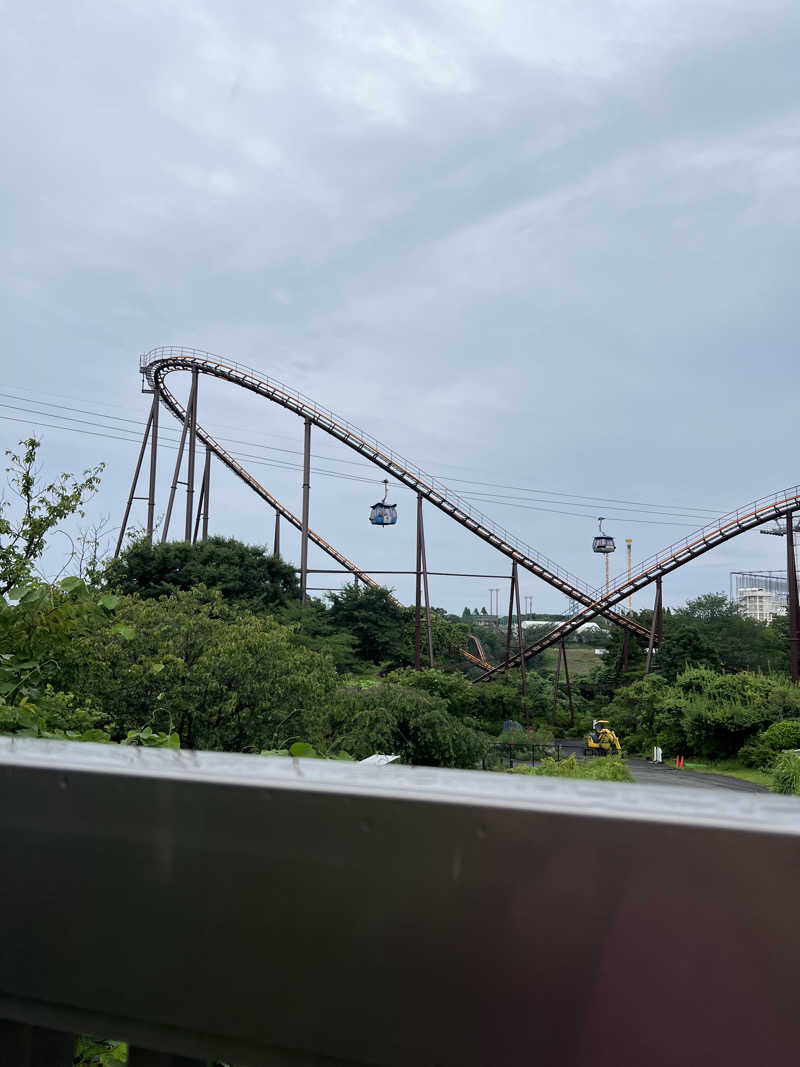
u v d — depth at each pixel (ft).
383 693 118.11
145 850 2.21
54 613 12.60
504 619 468.34
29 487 32.01
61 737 11.01
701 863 1.68
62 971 2.32
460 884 1.87
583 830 1.77
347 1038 1.99
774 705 154.92
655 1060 1.72
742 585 306.55
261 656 73.05
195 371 156.25
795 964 1.63
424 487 155.94
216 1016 2.13
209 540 172.04
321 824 2.01
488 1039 1.86
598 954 1.77
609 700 212.43
